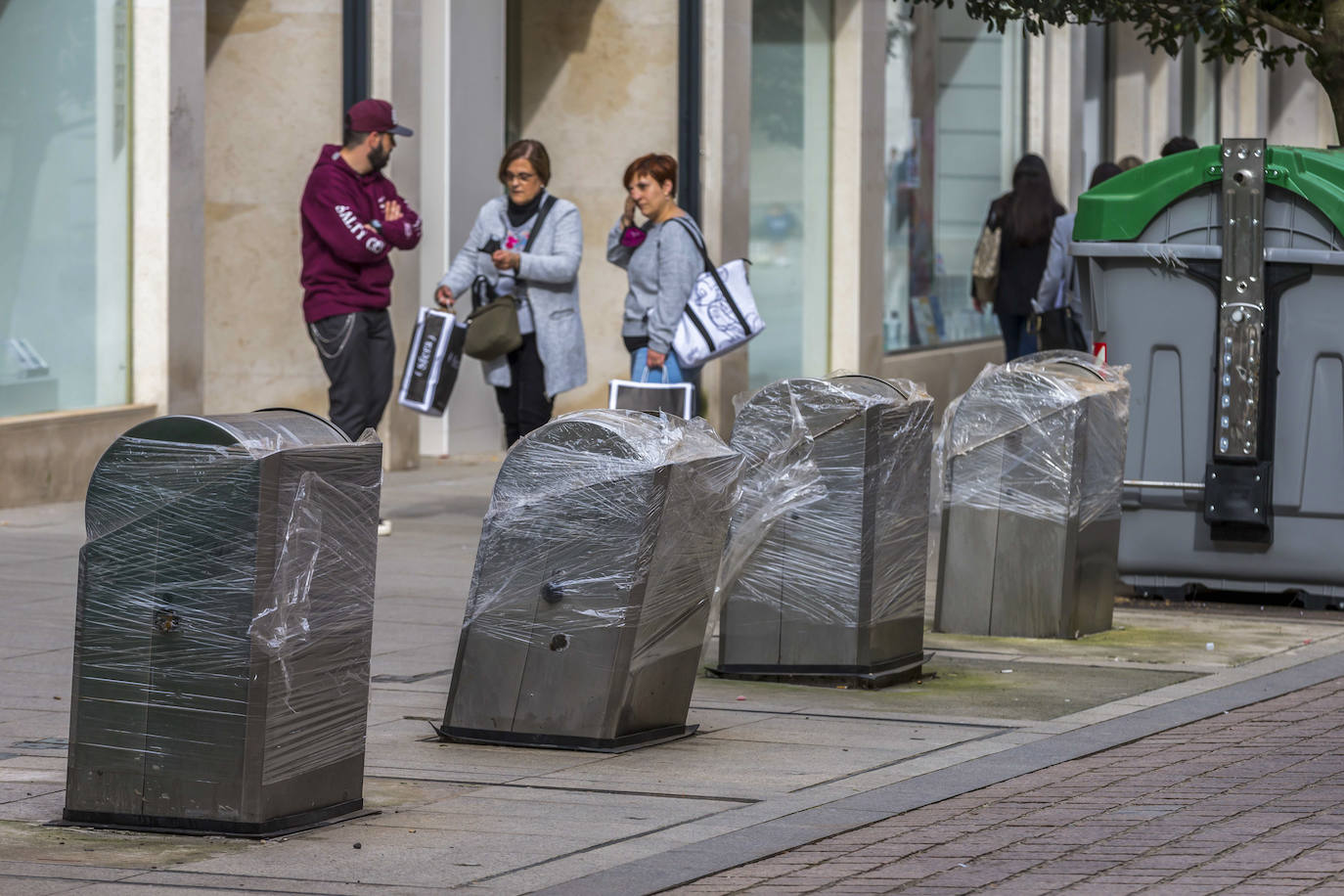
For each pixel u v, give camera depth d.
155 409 20.72
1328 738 11.17
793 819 9.25
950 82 33.88
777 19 28.91
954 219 34.19
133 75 20.48
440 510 20.58
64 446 19.69
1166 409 15.93
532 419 17.53
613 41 26.28
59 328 19.81
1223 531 15.86
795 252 29.53
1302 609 15.95
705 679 12.75
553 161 26.50
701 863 8.47
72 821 8.90
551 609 10.63
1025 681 12.84
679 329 16.16
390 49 22.67
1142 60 43.19
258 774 8.69
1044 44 37.44
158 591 8.69
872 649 12.59
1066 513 14.33
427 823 9.11
